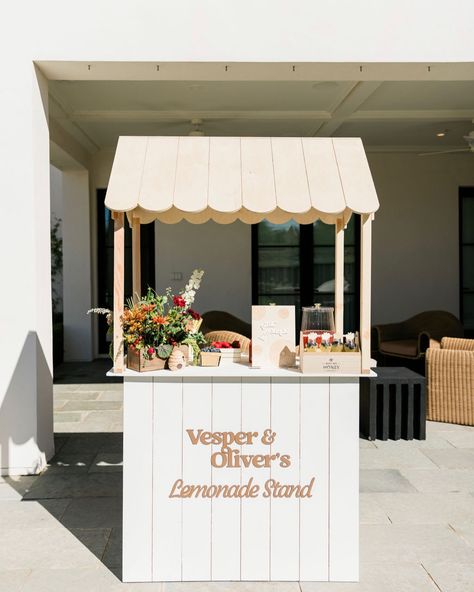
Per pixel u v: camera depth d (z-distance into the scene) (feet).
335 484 9.32
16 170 14.02
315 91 19.61
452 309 30.37
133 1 13.96
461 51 14.11
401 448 15.87
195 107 21.85
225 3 14.02
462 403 17.88
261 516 9.35
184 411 9.25
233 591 9.12
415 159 30.04
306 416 9.29
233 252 30.14
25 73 13.99
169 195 9.20
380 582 9.33
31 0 13.94
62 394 22.26
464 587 9.18
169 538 9.33
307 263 30.37
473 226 30.66
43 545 10.58
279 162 9.91
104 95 20.08
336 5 14.06
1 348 14.08
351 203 9.12
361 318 9.27
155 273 29.96
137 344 9.18
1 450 14.08
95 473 14.12
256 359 9.64
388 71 14.74
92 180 29.58
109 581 9.39
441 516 11.70
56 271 33.88
